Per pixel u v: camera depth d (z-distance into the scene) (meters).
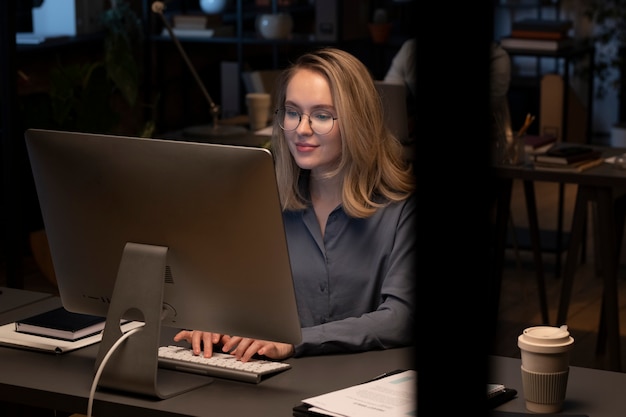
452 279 0.70
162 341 2.30
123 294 2.01
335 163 2.36
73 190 2.06
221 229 1.91
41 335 2.30
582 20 9.16
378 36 6.82
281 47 7.95
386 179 2.38
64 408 2.00
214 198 1.90
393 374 2.02
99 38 6.17
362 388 1.91
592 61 6.65
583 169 4.23
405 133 4.47
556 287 5.44
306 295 2.43
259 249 1.90
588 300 5.22
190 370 2.09
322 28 6.46
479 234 0.69
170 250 1.99
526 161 4.44
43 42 5.73
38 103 6.05
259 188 1.86
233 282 1.96
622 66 8.81
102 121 5.72
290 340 1.97
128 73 6.08
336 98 2.30
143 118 6.89
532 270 5.75
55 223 2.12
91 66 5.66
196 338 2.19
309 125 2.31
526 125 4.38
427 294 0.71
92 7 6.26
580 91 9.23
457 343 0.71
